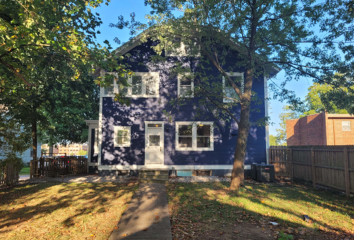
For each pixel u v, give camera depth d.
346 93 10.20
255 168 12.64
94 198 8.40
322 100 10.82
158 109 13.95
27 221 6.14
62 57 10.19
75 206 7.41
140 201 8.00
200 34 10.78
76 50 6.54
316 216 6.56
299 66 10.59
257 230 5.55
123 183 11.40
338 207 7.45
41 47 6.33
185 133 14.02
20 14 5.75
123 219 6.22
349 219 6.34
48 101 14.43
